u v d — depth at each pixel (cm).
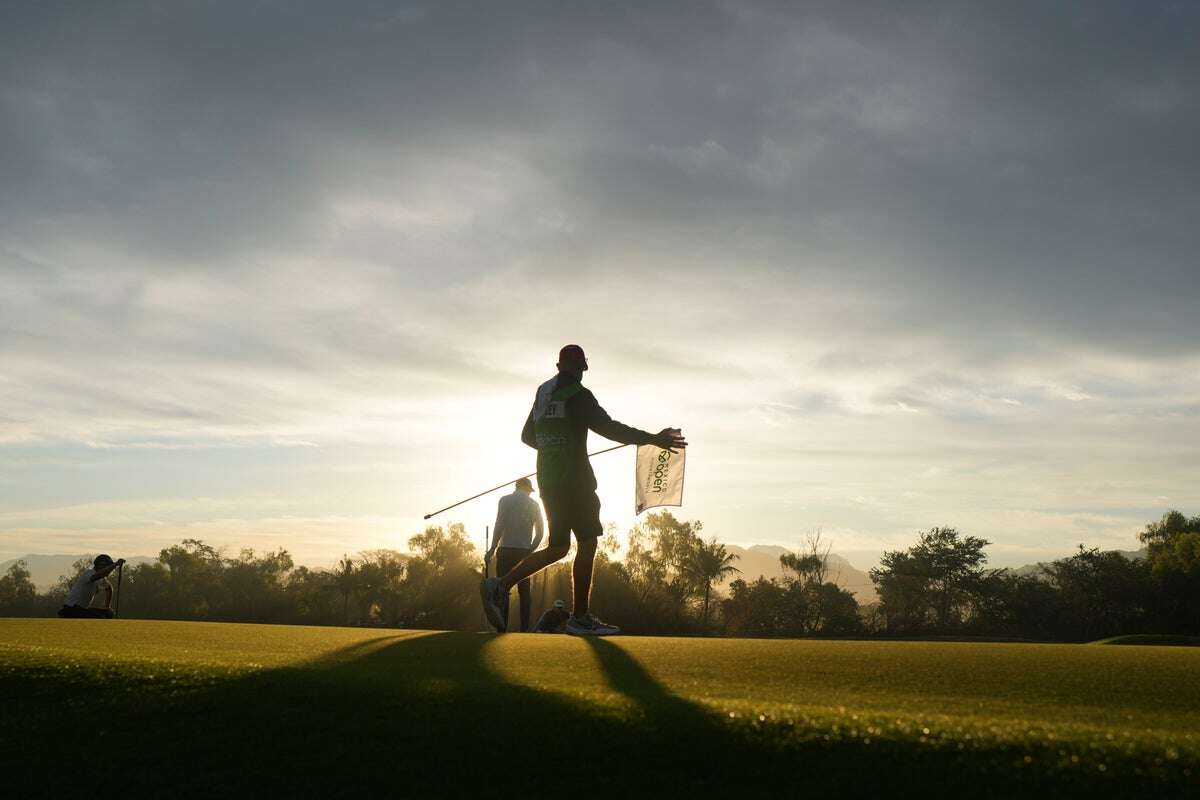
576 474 605
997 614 9544
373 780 226
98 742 257
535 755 228
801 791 200
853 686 327
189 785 233
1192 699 308
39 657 337
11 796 233
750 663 379
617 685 306
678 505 706
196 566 12088
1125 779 193
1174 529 10775
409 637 506
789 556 9350
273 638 505
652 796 206
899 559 10794
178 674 308
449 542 9050
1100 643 511
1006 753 207
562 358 625
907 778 200
